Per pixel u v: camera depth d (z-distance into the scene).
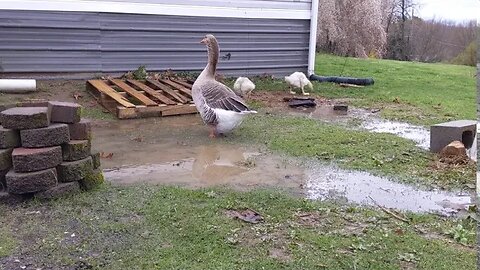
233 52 10.87
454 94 10.51
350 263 3.15
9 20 8.50
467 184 4.79
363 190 4.57
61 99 7.96
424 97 9.91
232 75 10.97
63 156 4.09
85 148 4.18
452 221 3.89
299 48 11.72
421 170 5.20
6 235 3.41
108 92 7.77
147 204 3.99
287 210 3.98
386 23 26.78
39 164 3.91
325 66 14.88
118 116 7.21
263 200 4.17
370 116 8.03
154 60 9.91
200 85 6.29
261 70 11.33
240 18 10.76
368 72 13.87
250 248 3.31
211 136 6.37
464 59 20.59
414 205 4.25
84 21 9.07
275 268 3.07
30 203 3.91
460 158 5.48
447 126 5.76
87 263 3.07
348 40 24.42
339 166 5.26
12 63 8.68
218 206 3.99
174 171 4.99
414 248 3.38
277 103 8.85
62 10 8.84
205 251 3.25
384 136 6.58
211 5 10.32
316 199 4.29
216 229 3.56
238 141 6.19
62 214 3.76
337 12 24.17
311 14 11.64
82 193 4.16
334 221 3.81
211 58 6.35
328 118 7.76
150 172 4.94
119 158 5.41
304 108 8.52
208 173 4.95
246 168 5.14
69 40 9.02
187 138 6.30
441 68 16.38
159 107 7.41
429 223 3.84
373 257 3.23
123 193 4.23
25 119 3.91
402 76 13.37
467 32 21.56
